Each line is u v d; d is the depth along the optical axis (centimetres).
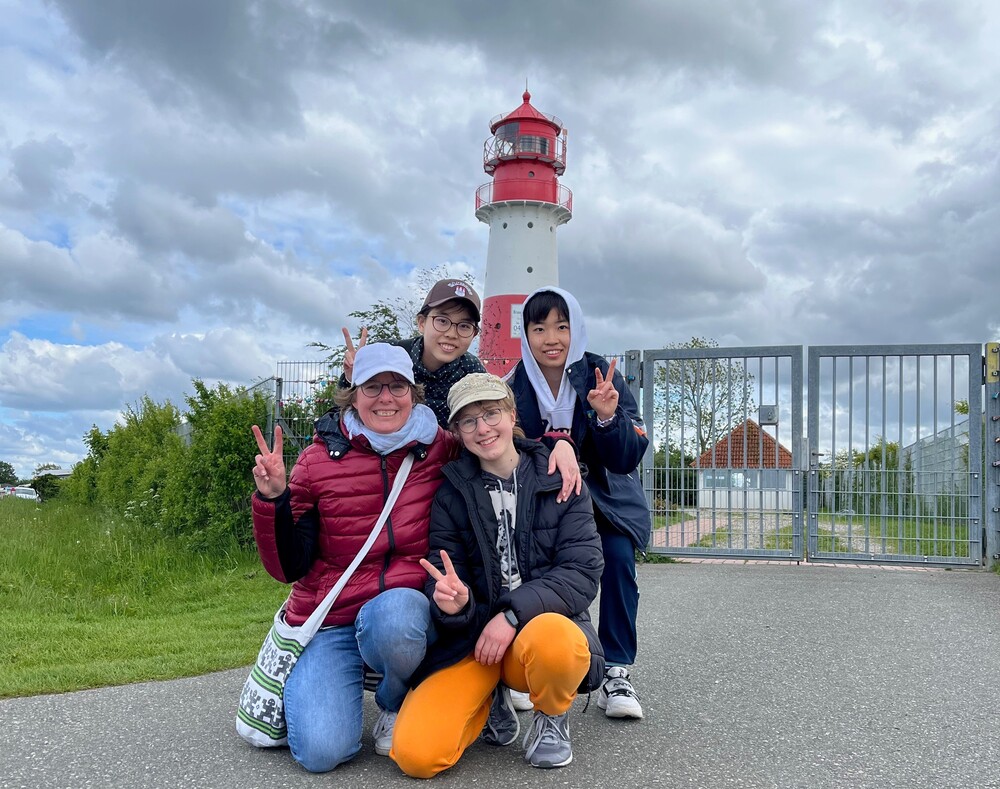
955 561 958
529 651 293
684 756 320
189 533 1039
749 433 1096
